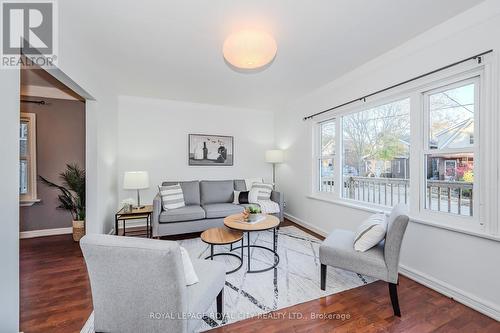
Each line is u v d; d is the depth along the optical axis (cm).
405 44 224
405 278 220
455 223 192
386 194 267
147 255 107
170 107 422
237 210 362
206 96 397
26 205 336
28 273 227
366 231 184
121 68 279
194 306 121
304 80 323
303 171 402
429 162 216
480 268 171
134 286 114
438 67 196
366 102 271
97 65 268
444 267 193
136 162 400
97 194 272
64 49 186
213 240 220
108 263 114
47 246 301
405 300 185
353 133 313
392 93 239
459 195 192
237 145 477
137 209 337
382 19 187
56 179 352
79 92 240
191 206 366
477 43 171
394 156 258
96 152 271
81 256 269
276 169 495
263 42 183
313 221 374
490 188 167
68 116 357
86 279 215
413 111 223
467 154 187
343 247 192
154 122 411
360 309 173
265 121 501
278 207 388
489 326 156
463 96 190
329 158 351
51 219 351
